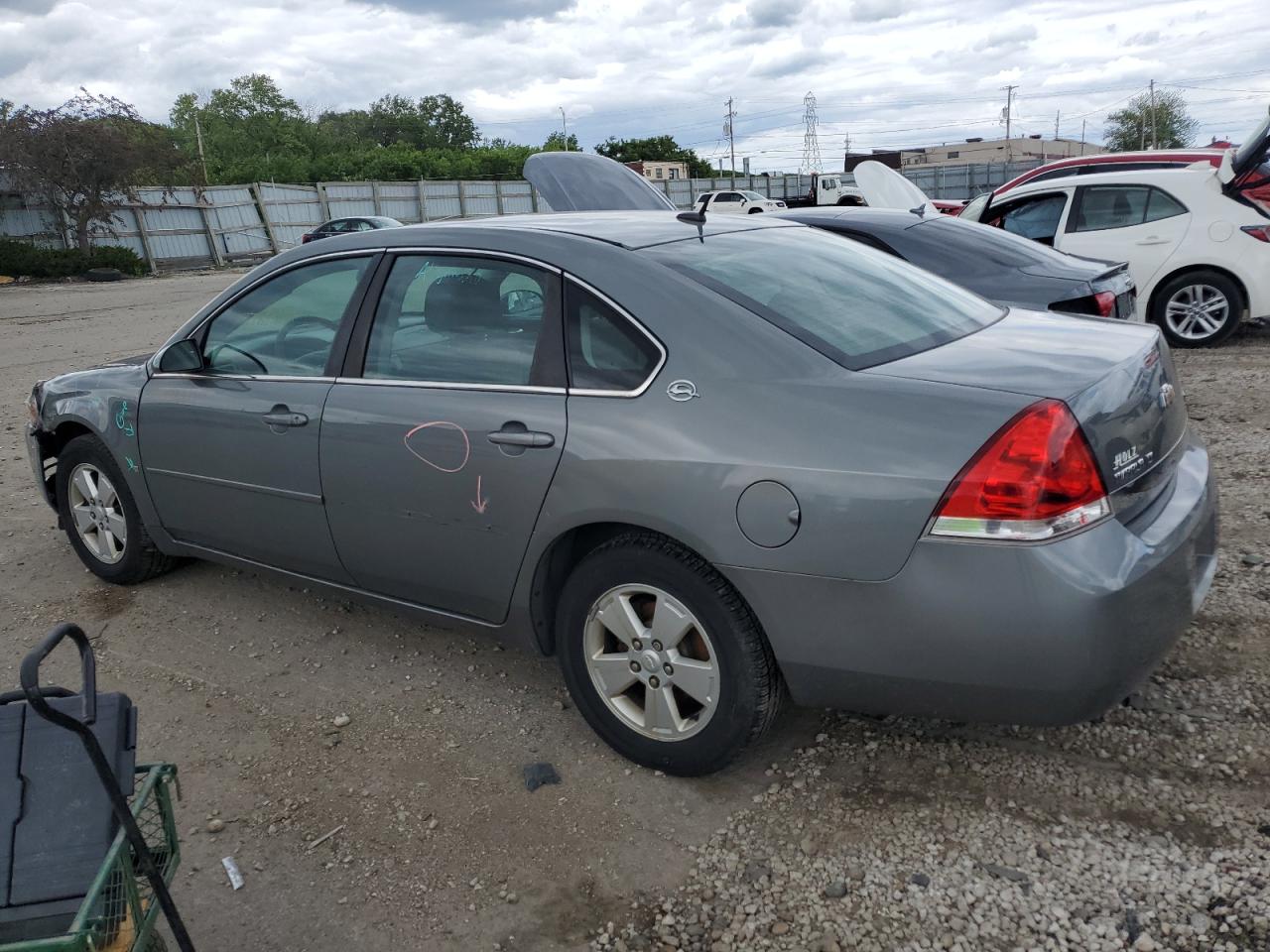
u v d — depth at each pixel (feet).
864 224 21.75
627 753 10.17
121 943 6.16
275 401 12.18
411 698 11.89
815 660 8.68
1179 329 29.22
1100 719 10.23
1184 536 8.55
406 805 9.89
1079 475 7.83
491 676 12.31
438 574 11.07
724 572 8.83
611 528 9.93
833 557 8.30
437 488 10.65
